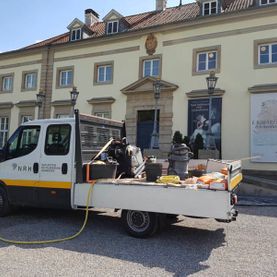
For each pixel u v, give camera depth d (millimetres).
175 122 18734
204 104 17922
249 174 16391
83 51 22406
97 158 7691
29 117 24188
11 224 7418
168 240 6312
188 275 4586
